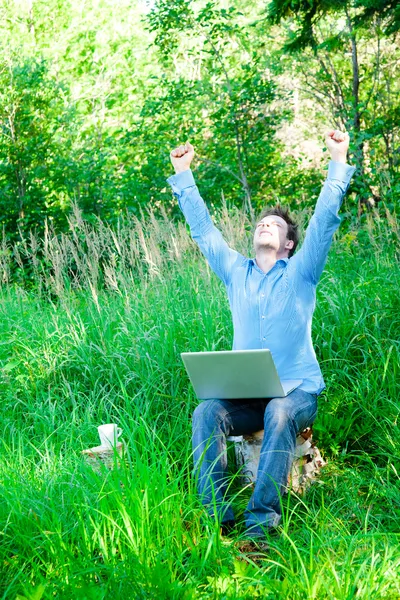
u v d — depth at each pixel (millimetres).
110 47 19641
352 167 3564
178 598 2596
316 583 2570
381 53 12500
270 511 3188
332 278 5492
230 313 5215
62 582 2676
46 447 3893
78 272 6688
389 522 3299
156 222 6398
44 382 5285
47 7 19578
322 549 2957
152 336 5082
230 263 3824
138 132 12297
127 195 11602
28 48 17188
